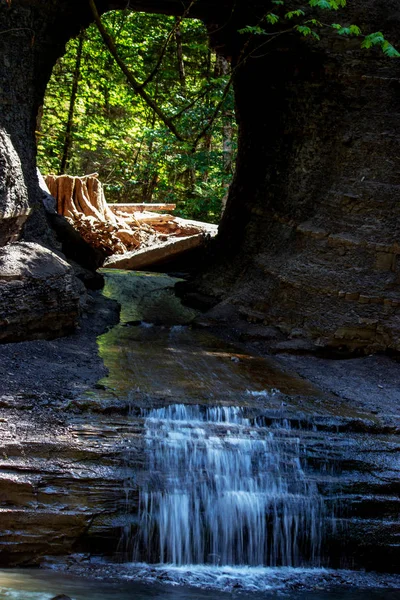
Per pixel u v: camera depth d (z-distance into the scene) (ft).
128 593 19.95
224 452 25.27
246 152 53.31
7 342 31.96
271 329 41.47
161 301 48.85
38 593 18.29
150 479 23.80
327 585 22.66
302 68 45.62
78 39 80.84
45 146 88.99
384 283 39.04
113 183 99.66
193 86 88.99
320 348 38.91
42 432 24.45
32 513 22.25
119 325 41.55
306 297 41.06
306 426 27.78
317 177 44.75
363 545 24.38
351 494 25.03
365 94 43.27
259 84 50.62
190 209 89.30
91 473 23.40
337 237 41.16
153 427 25.91
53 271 34.47
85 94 87.51
